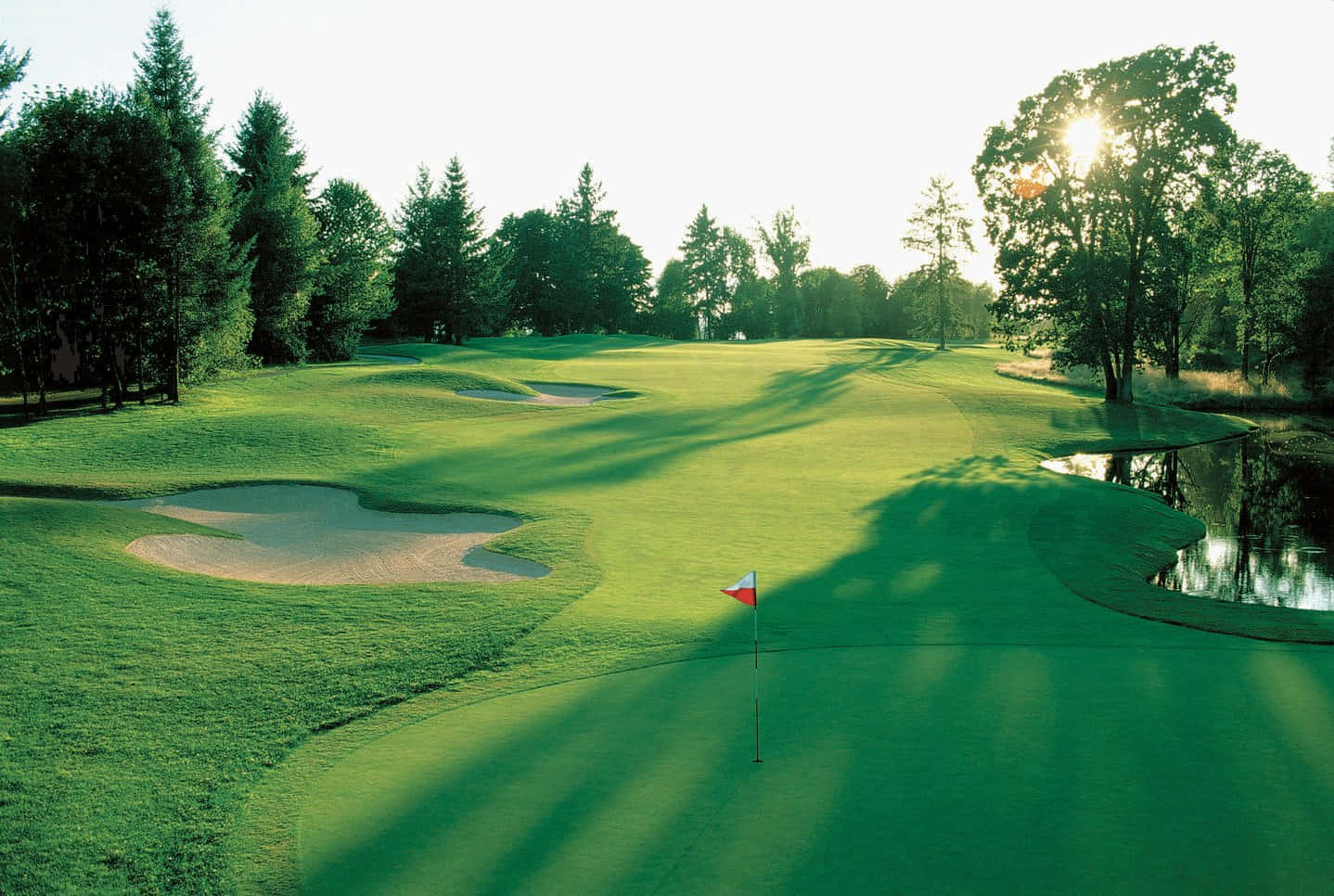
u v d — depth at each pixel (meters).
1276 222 58.97
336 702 10.35
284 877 6.61
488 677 11.02
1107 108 44.09
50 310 35.69
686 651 11.76
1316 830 6.83
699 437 34.56
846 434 35.56
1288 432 41.00
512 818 7.32
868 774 7.89
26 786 8.45
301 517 22.08
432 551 18.84
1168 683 10.26
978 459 30.70
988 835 6.80
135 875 6.91
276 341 56.78
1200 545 20.78
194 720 9.95
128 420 33.66
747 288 143.50
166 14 41.22
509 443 32.59
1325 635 12.54
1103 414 42.22
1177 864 6.36
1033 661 11.12
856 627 12.92
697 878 6.31
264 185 56.22
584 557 17.66
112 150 36.25
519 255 122.25
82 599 14.61
